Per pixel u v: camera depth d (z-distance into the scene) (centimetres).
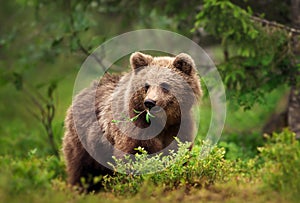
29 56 1845
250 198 852
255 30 1327
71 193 883
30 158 1088
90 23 1664
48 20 1880
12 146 1680
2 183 838
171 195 877
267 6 1512
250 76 1449
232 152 1366
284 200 835
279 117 1612
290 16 1522
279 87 1566
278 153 889
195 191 905
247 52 1379
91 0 1711
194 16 1641
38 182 859
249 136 1590
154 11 1723
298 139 1430
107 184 1096
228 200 848
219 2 1320
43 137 1736
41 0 1766
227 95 1437
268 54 1380
